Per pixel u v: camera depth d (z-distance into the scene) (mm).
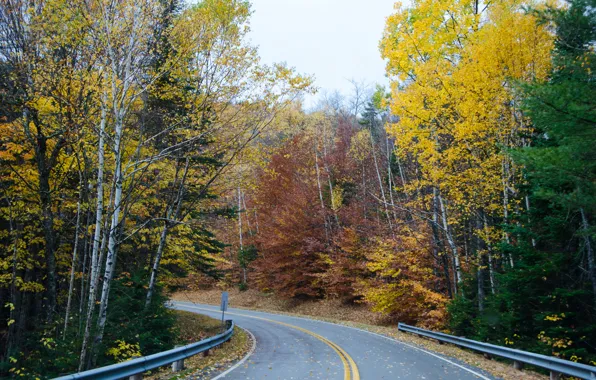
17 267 14492
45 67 12086
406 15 18000
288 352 15023
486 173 15922
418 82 17031
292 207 37188
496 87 15133
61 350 11719
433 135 17375
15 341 14297
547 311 13164
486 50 15258
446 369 11586
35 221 14828
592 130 8273
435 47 17531
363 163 35812
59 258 16078
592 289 13250
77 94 12609
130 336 14430
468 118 15516
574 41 9844
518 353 11438
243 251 47312
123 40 12141
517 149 9531
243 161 16547
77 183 16141
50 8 11836
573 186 12094
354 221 33438
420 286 22828
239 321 29500
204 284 51688
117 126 12016
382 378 10078
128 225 17891
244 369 11273
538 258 13977
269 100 14797
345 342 18062
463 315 18500
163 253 21438
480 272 18344
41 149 14109
